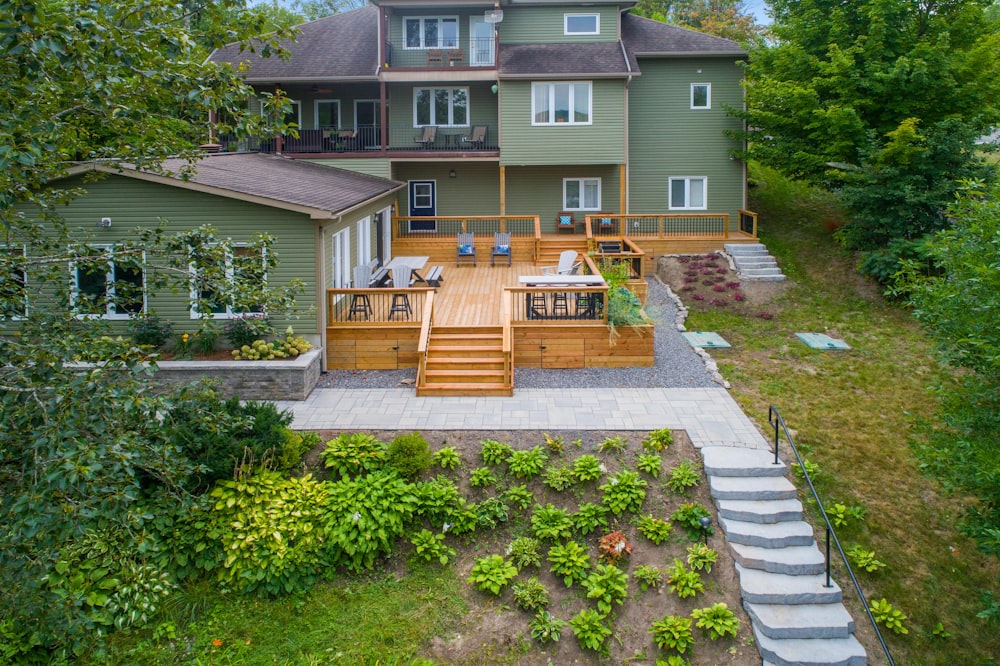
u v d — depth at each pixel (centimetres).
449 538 1119
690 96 2709
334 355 1596
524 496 1155
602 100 2561
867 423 1389
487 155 2570
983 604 960
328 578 1066
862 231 2156
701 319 1967
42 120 776
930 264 2019
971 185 1054
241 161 2005
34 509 614
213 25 985
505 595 1039
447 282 2161
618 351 1611
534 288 1608
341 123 2748
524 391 1477
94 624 888
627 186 2700
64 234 952
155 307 1530
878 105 2253
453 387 1455
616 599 1020
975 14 2248
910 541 1130
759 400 1458
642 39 2775
